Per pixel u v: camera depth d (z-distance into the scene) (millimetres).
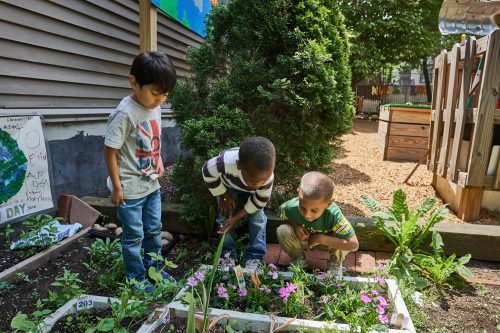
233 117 2736
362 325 1641
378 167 5051
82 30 3600
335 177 4488
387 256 2734
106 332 1667
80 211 3082
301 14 2941
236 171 2162
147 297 1859
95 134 3830
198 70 3107
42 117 3062
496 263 2693
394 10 12633
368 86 19984
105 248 2486
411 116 5410
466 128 3240
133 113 1983
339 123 3049
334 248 2311
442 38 13695
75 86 3564
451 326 1944
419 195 3811
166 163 5590
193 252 2771
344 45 3197
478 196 3037
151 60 1862
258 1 2924
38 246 2568
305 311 1871
